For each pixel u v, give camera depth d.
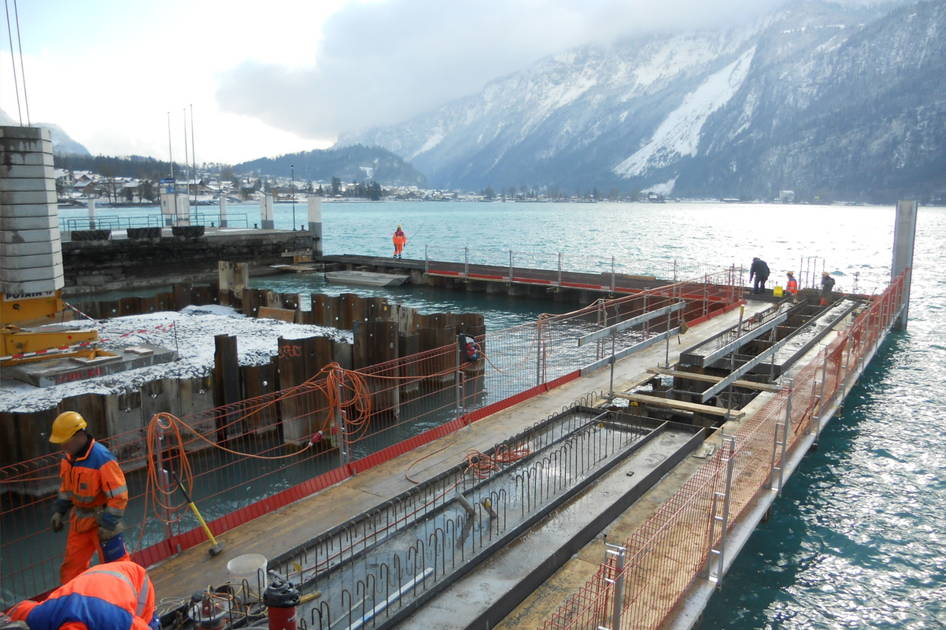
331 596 7.69
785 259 69.19
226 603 7.05
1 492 13.02
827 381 15.96
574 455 11.84
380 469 11.36
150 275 45.34
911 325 30.73
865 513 12.89
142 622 3.60
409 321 23.77
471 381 19.86
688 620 7.66
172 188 62.41
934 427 17.34
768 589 10.50
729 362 18.50
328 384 12.20
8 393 14.25
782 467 11.68
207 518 12.91
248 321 22.53
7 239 15.29
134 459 14.28
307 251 53.84
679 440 12.78
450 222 157.75
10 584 10.57
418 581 7.83
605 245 86.69
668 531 7.61
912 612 9.96
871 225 155.00
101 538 6.39
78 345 16.20
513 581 8.12
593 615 6.34
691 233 116.62
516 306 37.06
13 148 14.98
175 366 16.09
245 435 16.28
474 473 10.94
